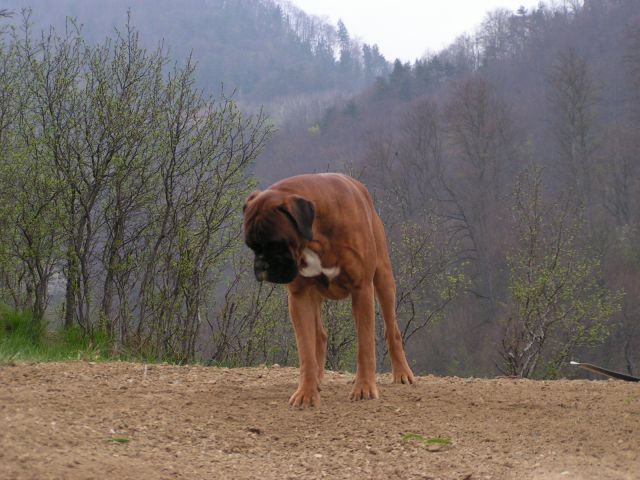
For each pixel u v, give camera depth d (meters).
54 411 6.35
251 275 15.43
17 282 15.70
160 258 14.10
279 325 15.74
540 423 6.39
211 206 14.20
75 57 14.59
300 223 6.25
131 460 5.25
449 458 5.62
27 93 15.06
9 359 8.95
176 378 8.30
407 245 19.66
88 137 13.72
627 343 32.06
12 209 14.21
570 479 5.09
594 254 30.31
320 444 6.01
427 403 7.06
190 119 14.21
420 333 30.88
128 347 13.14
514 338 19.64
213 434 6.16
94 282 14.48
